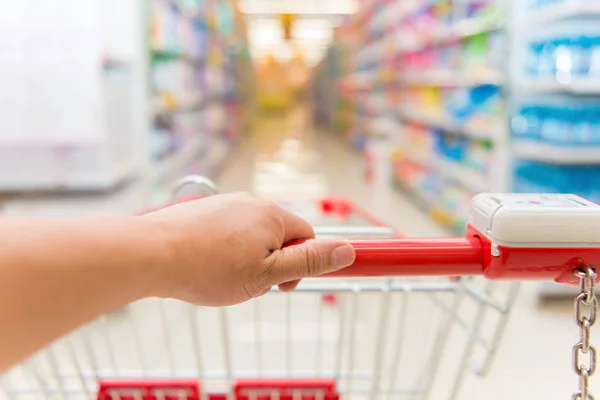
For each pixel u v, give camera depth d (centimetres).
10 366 44
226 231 57
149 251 51
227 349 105
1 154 269
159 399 111
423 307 238
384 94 798
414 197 589
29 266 44
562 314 277
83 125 257
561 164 300
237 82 1252
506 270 68
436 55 517
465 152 440
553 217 66
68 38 252
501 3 328
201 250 55
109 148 282
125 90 317
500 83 332
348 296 263
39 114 256
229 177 748
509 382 213
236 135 1161
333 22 1572
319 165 866
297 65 2897
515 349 239
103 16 284
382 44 830
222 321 102
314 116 2177
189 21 532
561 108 288
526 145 314
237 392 111
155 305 259
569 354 235
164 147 401
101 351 216
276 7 1345
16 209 277
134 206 304
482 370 96
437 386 207
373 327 232
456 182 477
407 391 114
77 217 51
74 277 46
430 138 536
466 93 424
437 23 499
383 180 587
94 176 273
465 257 68
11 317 43
